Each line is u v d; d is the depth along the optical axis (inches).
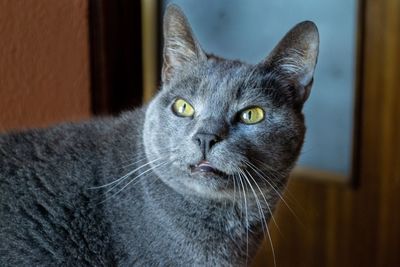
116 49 25.7
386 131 32.0
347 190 33.3
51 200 20.1
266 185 20.6
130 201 20.4
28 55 24.4
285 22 33.5
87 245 20.2
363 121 32.6
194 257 20.8
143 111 22.1
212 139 19.3
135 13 26.3
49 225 20.0
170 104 20.6
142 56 27.1
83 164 20.6
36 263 19.9
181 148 19.7
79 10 24.5
